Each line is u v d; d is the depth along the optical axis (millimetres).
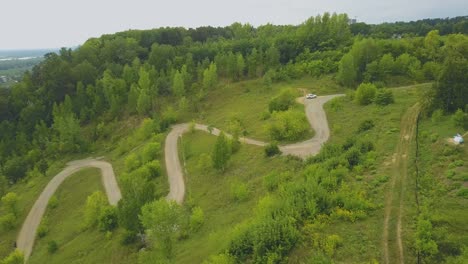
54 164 100125
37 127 114688
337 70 119500
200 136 93125
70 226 68500
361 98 77312
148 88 122000
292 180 49500
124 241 53188
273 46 136375
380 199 36156
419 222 29641
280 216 34594
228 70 127750
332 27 153250
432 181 37562
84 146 107062
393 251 28703
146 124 102750
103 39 172250
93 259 53125
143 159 84062
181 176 74500
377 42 116500
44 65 143375
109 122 119500
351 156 46844
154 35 172500
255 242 31875
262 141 75750
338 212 34125
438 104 55969
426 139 48344
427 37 115312
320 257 28406
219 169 67500
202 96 120500
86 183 85750
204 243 44188
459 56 57906
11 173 96875
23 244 67438
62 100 131875
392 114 64125
